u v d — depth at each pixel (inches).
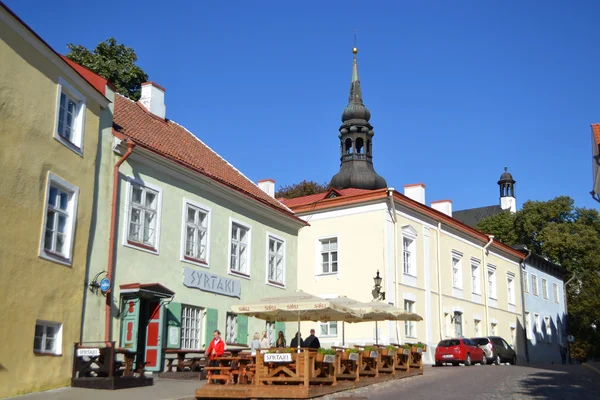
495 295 1860.2
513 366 1243.8
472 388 740.0
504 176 3887.8
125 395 593.6
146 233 818.8
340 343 1381.6
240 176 1147.9
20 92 594.6
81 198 685.9
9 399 546.9
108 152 763.4
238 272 989.8
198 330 887.1
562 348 2220.7
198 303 888.3
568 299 2450.8
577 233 2356.1
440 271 1561.3
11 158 578.2
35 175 607.8
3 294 556.1
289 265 1141.7
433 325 1489.9
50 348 624.4
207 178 920.3
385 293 1339.8
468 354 1311.5
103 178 748.6
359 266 1400.1
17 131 588.1
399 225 1429.6
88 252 711.1
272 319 880.3
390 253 1381.6
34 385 586.6
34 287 596.7
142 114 1005.2
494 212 3838.6
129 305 752.3
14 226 575.8
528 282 2126.0
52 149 636.7
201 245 923.4
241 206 1019.3
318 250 1473.9
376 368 829.2
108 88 776.3
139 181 806.5
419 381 845.2
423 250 1508.4
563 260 2405.3
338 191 1560.0
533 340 2085.4
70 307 651.5
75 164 677.9
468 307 1680.6
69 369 640.4
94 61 1562.5
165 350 789.2
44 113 626.8
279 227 1127.0
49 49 629.3
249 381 686.5
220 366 697.6
